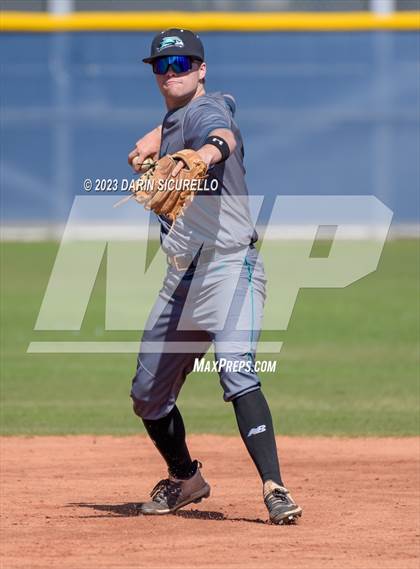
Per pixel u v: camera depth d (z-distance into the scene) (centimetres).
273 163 9519
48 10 9519
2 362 4672
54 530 2084
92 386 4162
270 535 2033
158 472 2733
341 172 9475
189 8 9769
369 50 9431
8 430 3344
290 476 2659
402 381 4219
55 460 2888
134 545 1959
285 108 9500
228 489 2511
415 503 2341
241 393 2070
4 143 9488
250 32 9312
